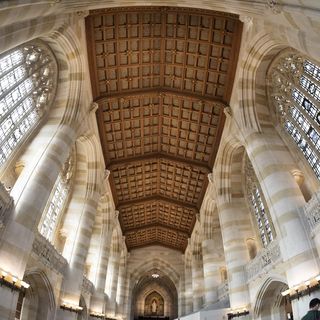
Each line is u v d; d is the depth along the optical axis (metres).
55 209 17.61
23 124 13.48
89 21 14.33
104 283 22.56
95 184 20.02
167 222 32.38
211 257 23.98
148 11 14.43
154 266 36.59
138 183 25.91
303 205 11.90
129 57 16.56
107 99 17.88
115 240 29.53
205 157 21.94
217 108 18.25
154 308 46.97
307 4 8.34
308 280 10.23
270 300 14.69
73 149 19.36
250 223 18.62
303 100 13.05
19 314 13.71
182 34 15.59
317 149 12.27
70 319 15.81
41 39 13.07
